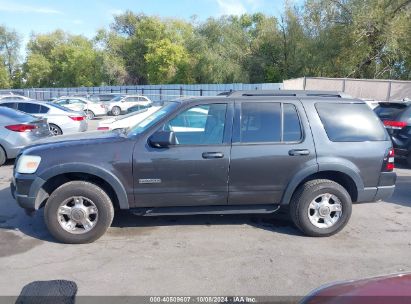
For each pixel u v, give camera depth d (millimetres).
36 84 61000
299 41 31375
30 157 4113
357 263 3818
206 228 4738
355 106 4613
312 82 23453
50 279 3404
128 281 3393
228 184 4285
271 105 4434
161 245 4195
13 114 8531
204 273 3561
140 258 3865
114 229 4664
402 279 2129
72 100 24500
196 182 4234
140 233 4543
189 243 4266
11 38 63719
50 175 4051
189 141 4293
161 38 49406
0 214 5160
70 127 11852
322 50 27125
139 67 52000
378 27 24031
